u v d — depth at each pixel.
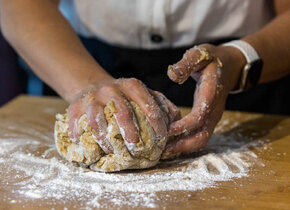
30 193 0.84
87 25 1.44
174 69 0.92
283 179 0.91
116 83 0.95
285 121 1.33
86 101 0.92
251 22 1.40
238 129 1.26
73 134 0.92
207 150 1.08
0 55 1.95
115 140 0.88
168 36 1.38
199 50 0.99
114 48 1.46
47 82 1.15
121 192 0.85
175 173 0.93
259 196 0.83
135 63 1.46
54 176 0.93
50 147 1.11
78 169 0.96
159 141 0.91
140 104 0.91
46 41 1.12
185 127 0.94
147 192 0.85
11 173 0.94
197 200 0.81
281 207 0.79
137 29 1.36
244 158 1.03
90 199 0.82
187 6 1.30
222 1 1.30
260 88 1.52
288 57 1.22
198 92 0.99
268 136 1.20
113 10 1.34
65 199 0.82
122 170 0.95
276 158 1.03
